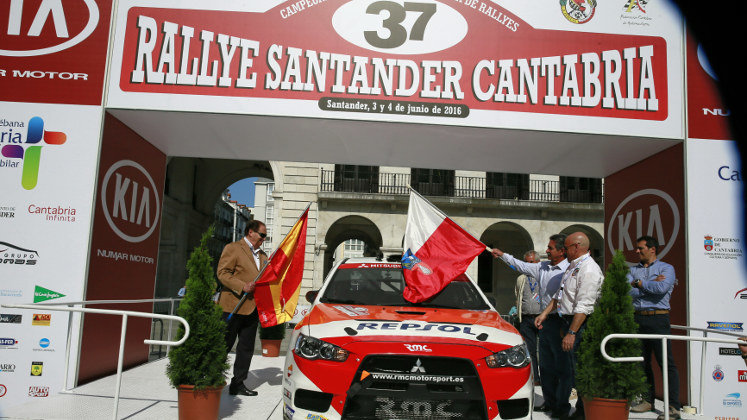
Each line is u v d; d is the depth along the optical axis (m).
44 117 5.82
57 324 5.63
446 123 5.96
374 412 3.43
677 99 6.13
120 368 4.12
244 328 5.60
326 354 3.59
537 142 6.50
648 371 5.41
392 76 5.99
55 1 5.92
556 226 22.33
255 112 5.85
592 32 6.16
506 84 6.05
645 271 5.47
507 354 3.65
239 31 5.94
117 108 5.81
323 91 5.92
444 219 5.39
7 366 5.56
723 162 6.10
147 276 7.33
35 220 5.73
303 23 5.99
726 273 5.98
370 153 7.45
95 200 5.82
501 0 6.16
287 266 5.68
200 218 25.81
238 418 4.64
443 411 3.44
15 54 5.88
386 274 5.20
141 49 5.88
